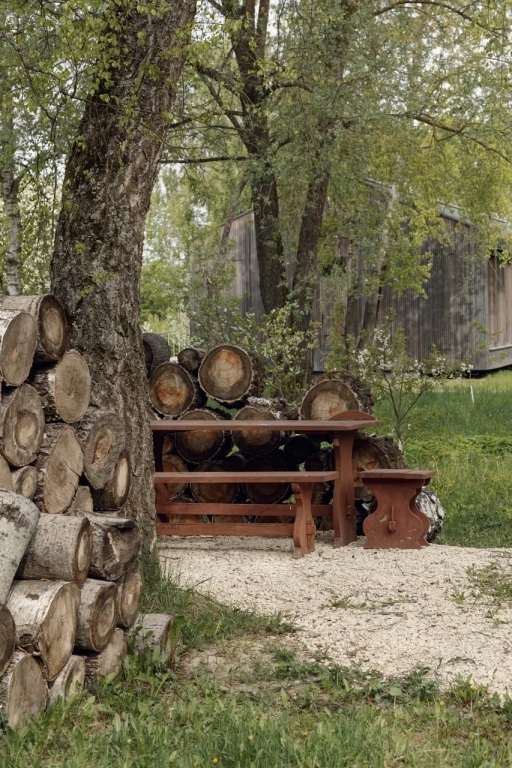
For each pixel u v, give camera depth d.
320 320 25.64
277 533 8.70
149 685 4.92
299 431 8.93
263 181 16.83
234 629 6.01
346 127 15.47
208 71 14.52
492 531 9.92
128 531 5.04
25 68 7.09
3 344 4.63
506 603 6.59
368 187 17.80
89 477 5.50
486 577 7.32
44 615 4.25
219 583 7.31
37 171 7.93
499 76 17.72
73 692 4.50
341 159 15.65
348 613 6.45
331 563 8.00
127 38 6.86
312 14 14.88
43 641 4.25
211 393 11.05
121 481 5.87
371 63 14.99
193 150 17.42
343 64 15.16
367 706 4.64
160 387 11.24
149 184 7.01
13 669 4.03
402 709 4.66
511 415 17.17
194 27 6.99
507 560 7.92
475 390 21.02
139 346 7.07
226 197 19.34
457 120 18.73
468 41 18.84
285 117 15.23
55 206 7.56
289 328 15.05
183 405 11.18
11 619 4.05
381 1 17.20
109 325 6.84
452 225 26.41
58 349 5.24
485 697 4.82
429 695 4.84
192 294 19.02
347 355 15.13
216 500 10.12
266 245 17.58
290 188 17.45
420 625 6.09
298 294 17.55
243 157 16.33
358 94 15.13
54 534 4.49
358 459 9.55
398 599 6.79
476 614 6.31
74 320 6.82
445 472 12.35
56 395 5.20
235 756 3.90
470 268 23.09
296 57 14.96
